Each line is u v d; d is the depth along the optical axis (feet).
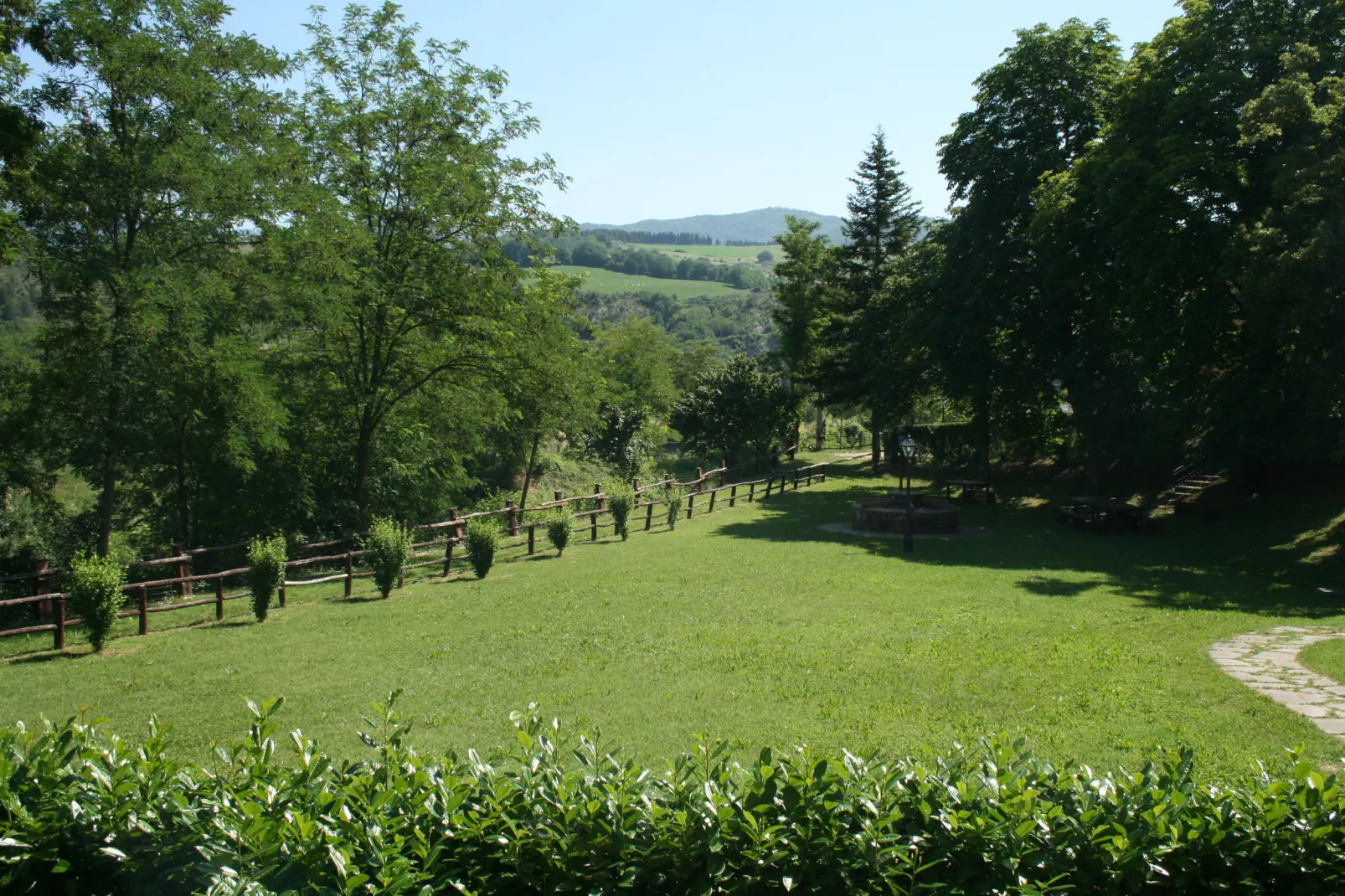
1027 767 13.85
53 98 59.82
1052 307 93.35
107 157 59.00
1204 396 74.23
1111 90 90.63
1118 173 76.95
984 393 99.19
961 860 12.44
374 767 13.99
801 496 112.37
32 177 57.62
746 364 140.77
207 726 27.94
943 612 44.88
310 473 81.00
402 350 81.35
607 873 12.32
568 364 85.35
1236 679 30.76
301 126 73.87
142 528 80.94
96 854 12.64
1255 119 62.75
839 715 27.45
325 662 37.27
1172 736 24.64
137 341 59.41
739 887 12.21
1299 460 73.00
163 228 62.39
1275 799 13.05
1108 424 91.91
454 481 94.07
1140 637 38.37
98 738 15.20
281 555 49.11
